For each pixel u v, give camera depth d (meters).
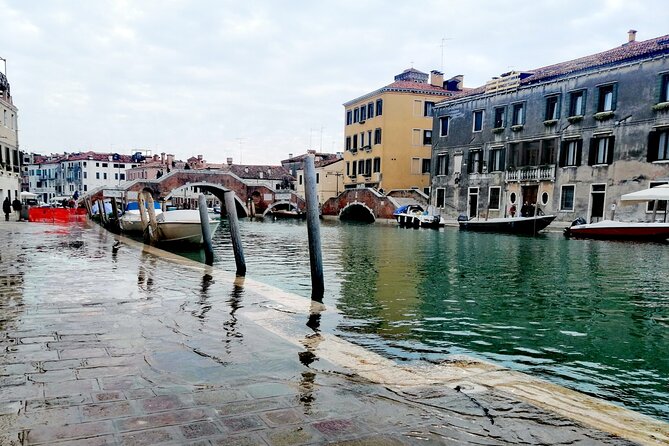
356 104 48.50
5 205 26.09
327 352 4.02
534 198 30.61
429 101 44.06
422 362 4.11
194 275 8.23
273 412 2.76
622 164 25.55
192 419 2.63
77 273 8.13
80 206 49.12
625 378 4.59
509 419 2.79
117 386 3.08
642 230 21.28
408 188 44.19
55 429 2.47
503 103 32.50
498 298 8.34
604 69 26.16
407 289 8.96
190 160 81.62
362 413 2.79
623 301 8.24
